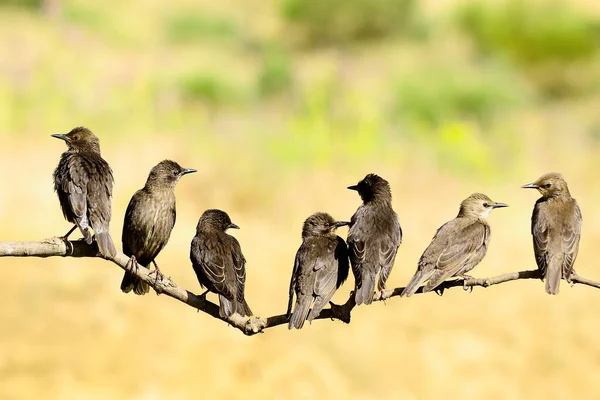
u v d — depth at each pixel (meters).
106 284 15.72
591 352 15.34
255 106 29.62
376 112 27.06
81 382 13.51
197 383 13.83
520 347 15.38
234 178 20.31
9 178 19.70
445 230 9.76
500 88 31.64
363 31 41.66
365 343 15.07
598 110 32.72
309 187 20.33
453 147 23.83
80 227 8.45
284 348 14.72
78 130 9.54
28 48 29.94
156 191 9.87
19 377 13.41
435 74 32.41
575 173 24.89
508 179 23.73
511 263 18.03
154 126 24.52
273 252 17.72
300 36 42.00
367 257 8.97
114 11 40.41
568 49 38.62
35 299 15.10
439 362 14.85
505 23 39.25
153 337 14.59
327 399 13.98
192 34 39.31
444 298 16.56
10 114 23.20
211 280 8.92
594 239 19.78
